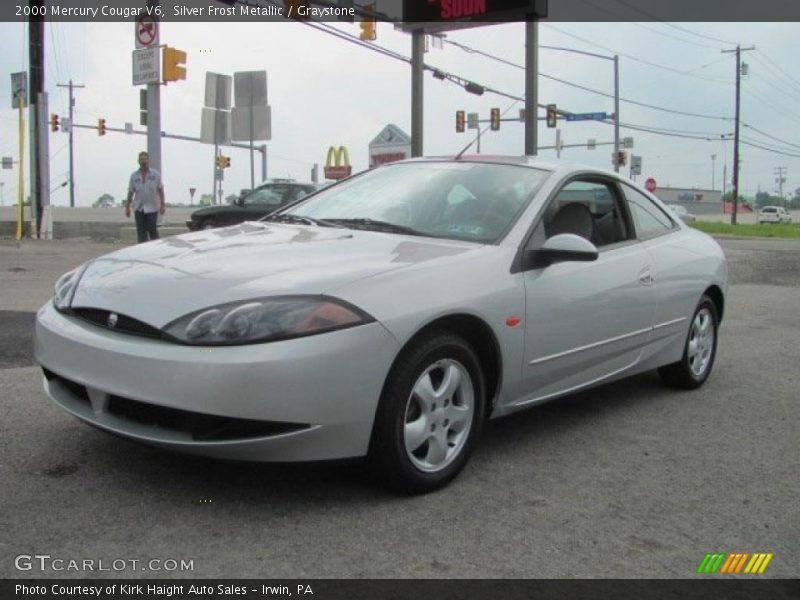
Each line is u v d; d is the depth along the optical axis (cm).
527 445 435
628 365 488
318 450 318
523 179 449
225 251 376
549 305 406
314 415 311
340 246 384
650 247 510
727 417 502
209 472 368
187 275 342
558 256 395
